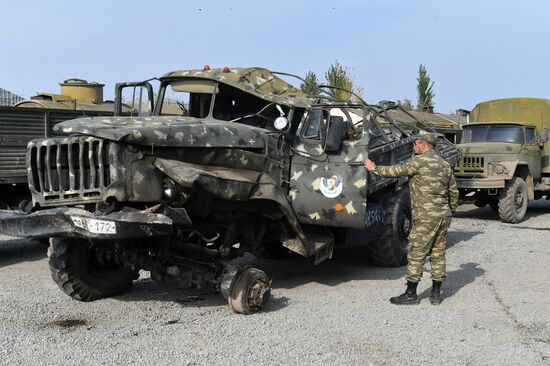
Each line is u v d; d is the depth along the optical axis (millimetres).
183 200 5195
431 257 6109
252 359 4480
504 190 12484
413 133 9445
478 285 6895
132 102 6902
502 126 13812
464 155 13039
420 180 5961
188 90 6742
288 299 6320
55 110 9016
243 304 5617
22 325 5359
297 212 6434
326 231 6848
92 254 6176
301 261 8469
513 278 7246
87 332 5168
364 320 5516
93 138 5039
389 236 7797
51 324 5406
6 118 8219
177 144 5238
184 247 5797
